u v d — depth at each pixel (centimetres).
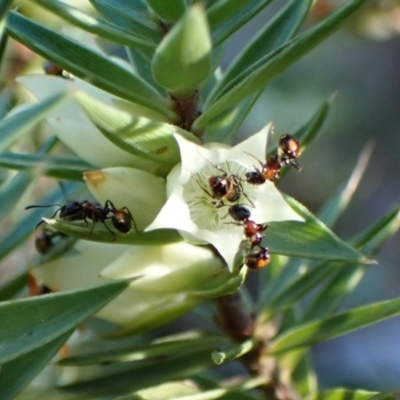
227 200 7
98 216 7
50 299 7
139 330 8
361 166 9
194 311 8
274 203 7
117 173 7
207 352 8
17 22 7
